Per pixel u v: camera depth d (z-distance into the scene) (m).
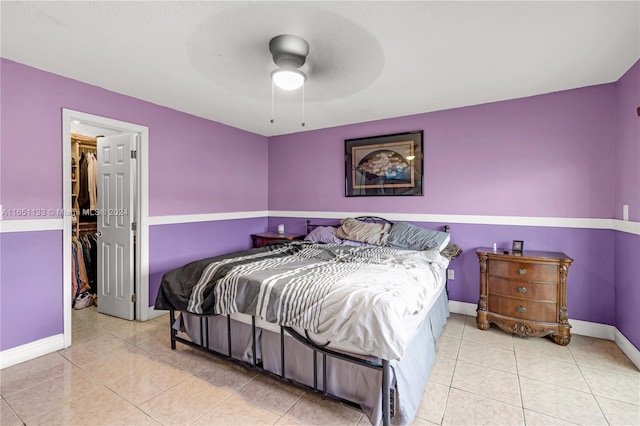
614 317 2.59
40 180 2.36
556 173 2.80
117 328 2.89
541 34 1.85
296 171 4.36
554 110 2.80
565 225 2.78
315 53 2.09
